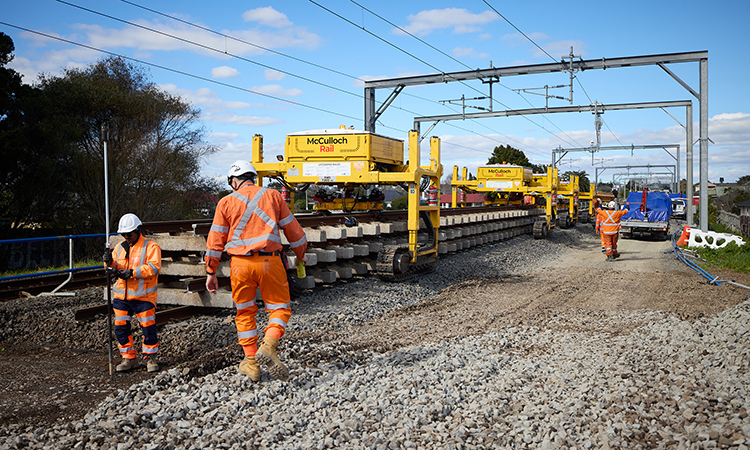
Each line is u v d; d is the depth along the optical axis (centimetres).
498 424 385
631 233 2500
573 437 357
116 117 2723
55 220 2338
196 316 731
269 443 348
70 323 682
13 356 582
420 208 1110
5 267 1986
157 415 383
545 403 423
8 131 2084
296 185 1151
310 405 413
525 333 688
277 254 451
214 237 442
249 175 464
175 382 458
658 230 2381
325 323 731
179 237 751
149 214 2455
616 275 1285
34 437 351
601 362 534
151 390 436
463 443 350
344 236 971
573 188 3075
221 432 362
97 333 654
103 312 709
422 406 411
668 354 544
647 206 2417
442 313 830
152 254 518
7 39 2273
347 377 473
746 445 316
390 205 4147
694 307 865
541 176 2662
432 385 466
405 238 1262
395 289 986
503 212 1986
